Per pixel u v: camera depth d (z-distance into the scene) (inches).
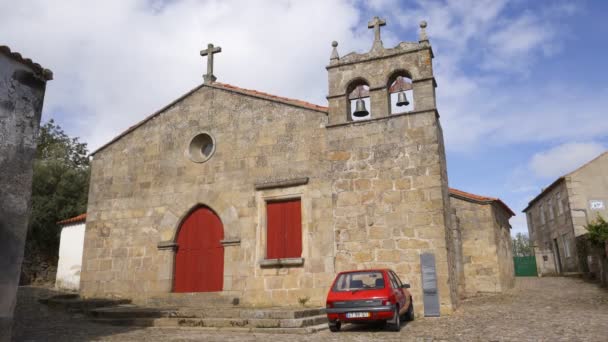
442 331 395.2
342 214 571.8
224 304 605.9
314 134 615.2
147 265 668.1
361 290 416.8
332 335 396.2
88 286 694.5
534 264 1374.3
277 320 445.1
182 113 708.7
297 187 607.2
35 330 444.8
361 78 603.8
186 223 670.5
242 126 661.9
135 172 714.2
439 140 569.3
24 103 356.8
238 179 645.3
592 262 944.3
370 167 571.8
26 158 352.5
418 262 525.3
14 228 336.5
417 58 581.3
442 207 528.7
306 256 578.9
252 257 609.6
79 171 1242.0
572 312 490.0
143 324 494.3
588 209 1200.2
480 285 753.0
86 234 719.1
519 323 419.8
